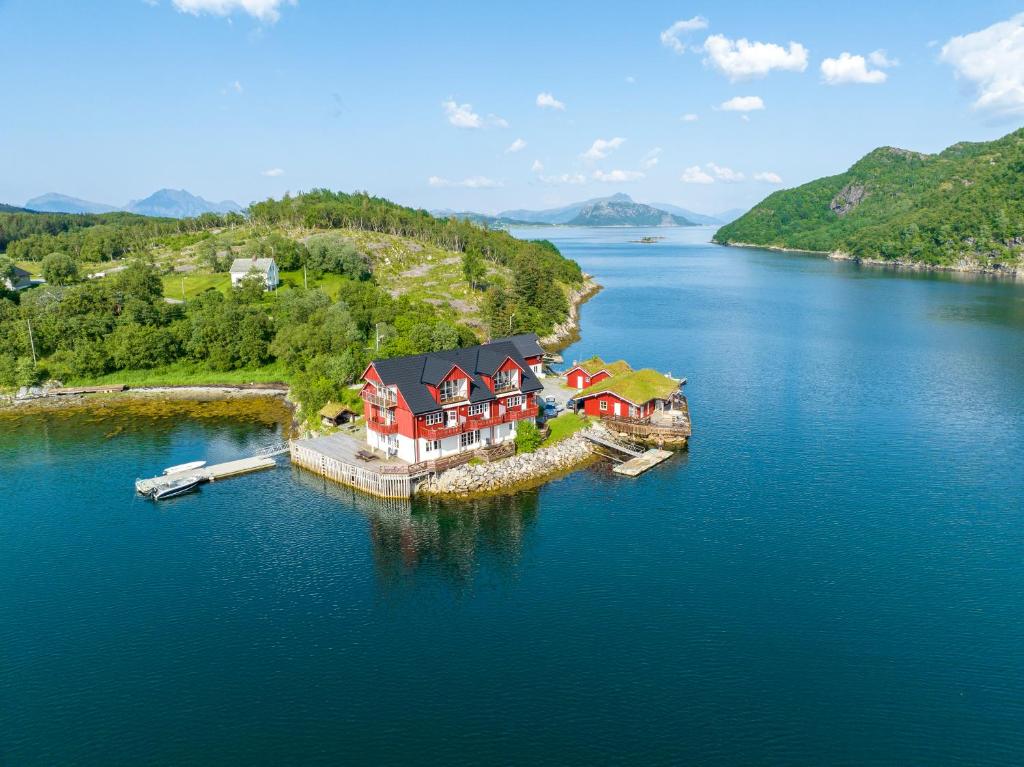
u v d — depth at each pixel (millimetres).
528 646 48062
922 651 47125
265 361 132875
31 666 46719
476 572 58219
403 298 147625
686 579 56469
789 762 37906
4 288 156750
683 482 76875
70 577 58156
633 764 37812
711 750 38750
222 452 89938
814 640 48344
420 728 40625
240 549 62906
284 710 42312
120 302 146625
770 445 88688
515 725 40750
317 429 94250
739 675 44781
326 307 141625
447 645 48375
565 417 94375
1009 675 44688
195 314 140875
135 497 75188
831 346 153750
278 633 50062
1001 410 103312
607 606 52781
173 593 55562
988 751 38656
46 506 72812
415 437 75062
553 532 65250
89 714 42219
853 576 56688
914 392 114125
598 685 44000
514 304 163750
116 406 113625
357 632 50062
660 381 98938
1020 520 66625
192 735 40406
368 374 79438
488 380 81125
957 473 78500
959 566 58125
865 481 76500
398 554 61688
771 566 58344
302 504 72812
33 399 118375
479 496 73938
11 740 40188
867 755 38406
